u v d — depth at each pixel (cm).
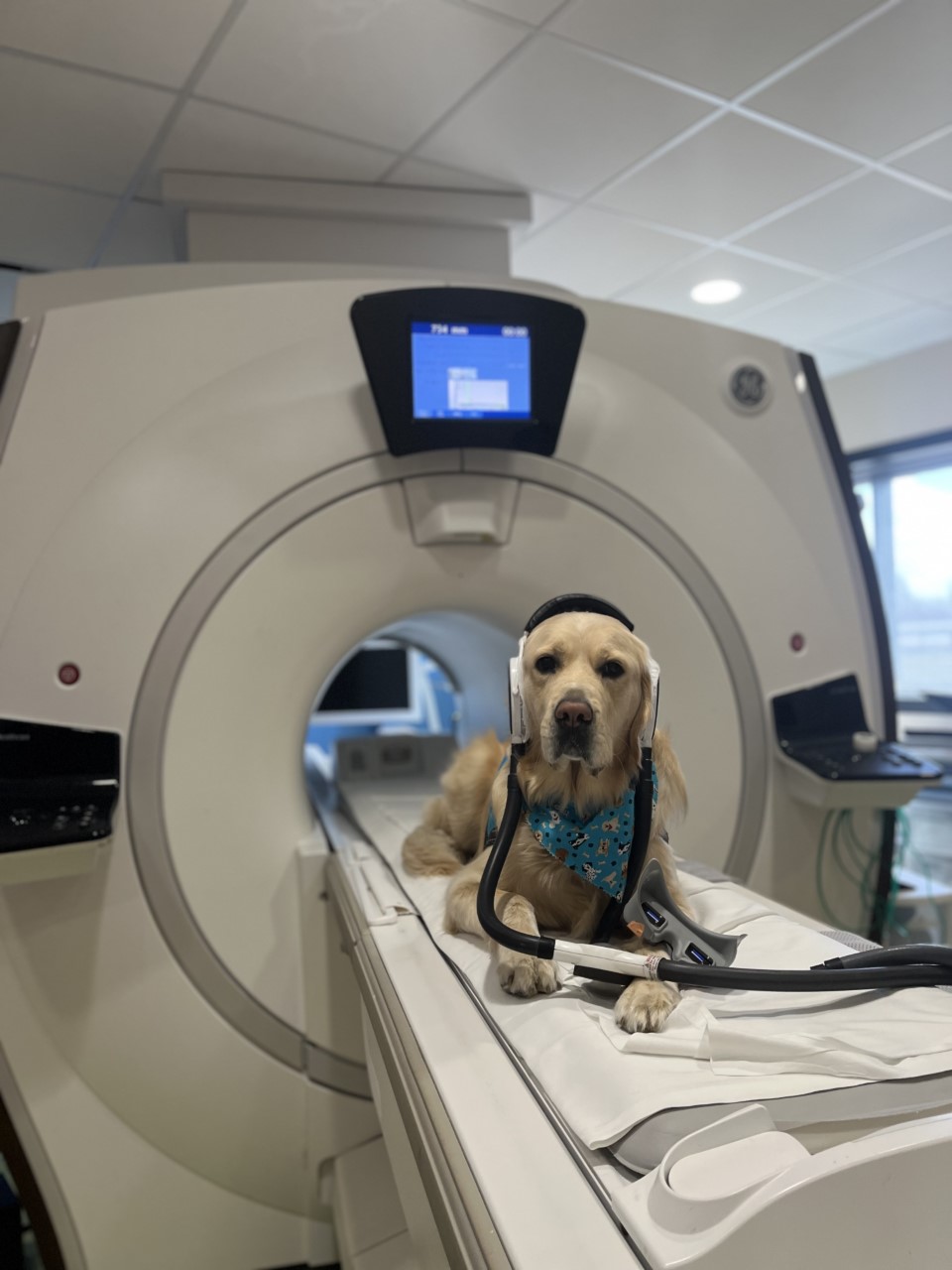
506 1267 49
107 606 143
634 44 176
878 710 197
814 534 193
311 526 155
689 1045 67
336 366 159
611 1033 71
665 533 177
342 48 173
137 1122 146
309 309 161
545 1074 69
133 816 144
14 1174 140
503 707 200
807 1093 61
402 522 161
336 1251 156
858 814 193
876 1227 52
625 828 89
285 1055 153
